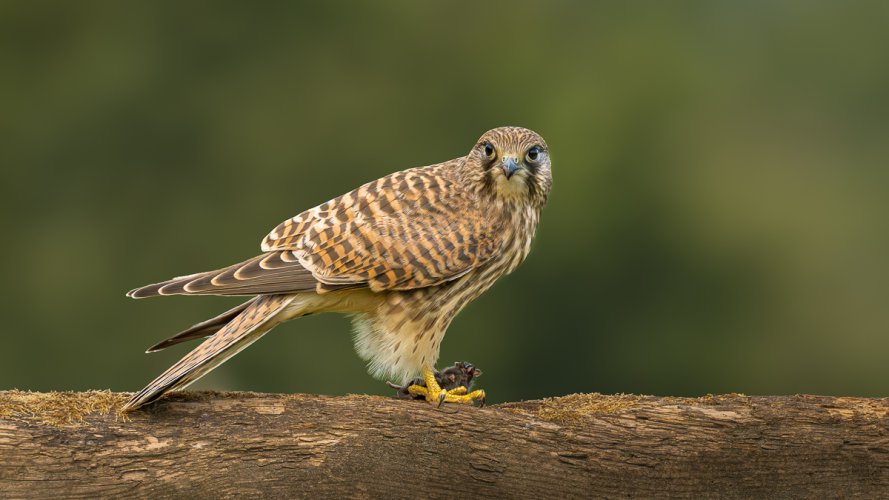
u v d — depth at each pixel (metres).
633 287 19.64
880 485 5.40
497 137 6.17
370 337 6.07
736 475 5.40
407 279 5.88
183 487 5.01
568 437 5.36
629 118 20.58
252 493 5.08
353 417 5.22
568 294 19.42
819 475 5.40
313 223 5.96
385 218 5.98
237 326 5.58
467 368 6.06
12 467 4.83
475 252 6.05
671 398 5.50
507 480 5.32
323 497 5.16
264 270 5.71
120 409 5.04
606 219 19.77
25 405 4.97
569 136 20.17
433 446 5.27
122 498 4.93
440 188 6.17
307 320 15.55
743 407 5.43
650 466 5.37
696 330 19.36
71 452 4.90
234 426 5.10
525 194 6.24
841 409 5.42
